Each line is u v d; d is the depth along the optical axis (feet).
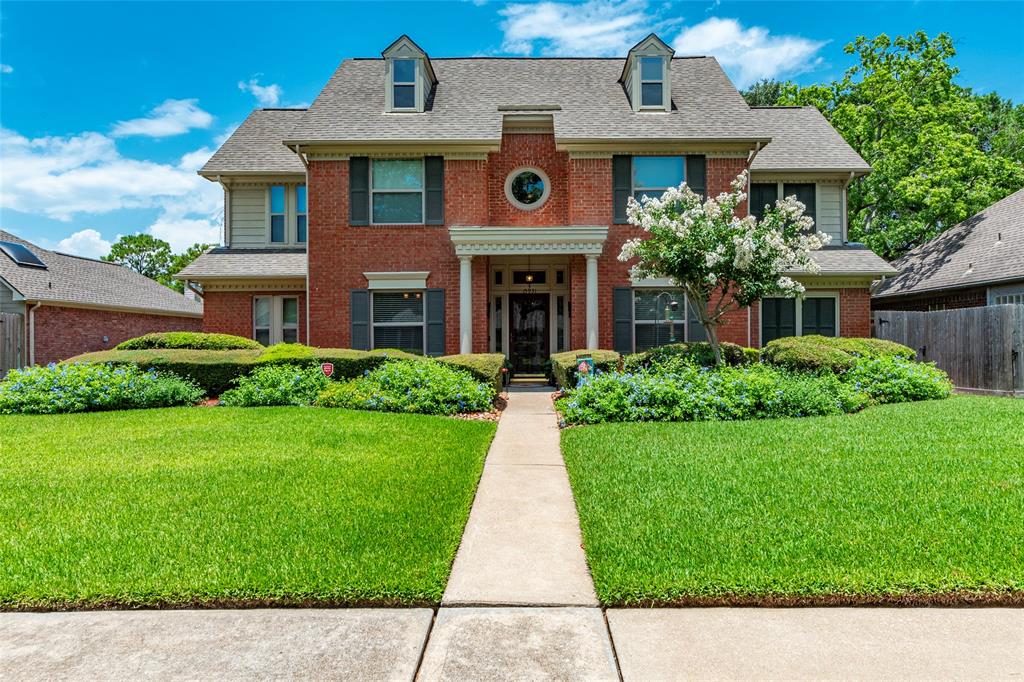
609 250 42.86
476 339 42.34
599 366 33.96
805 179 47.01
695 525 12.86
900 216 70.28
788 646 8.79
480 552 12.39
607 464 18.20
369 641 9.03
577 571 11.45
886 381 31.89
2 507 14.34
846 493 14.69
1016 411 25.90
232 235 49.52
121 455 19.75
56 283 61.21
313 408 29.81
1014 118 99.71
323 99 45.83
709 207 32.96
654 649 8.77
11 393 30.60
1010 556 10.97
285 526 13.08
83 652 8.73
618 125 43.14
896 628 9.23
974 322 38.22
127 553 11.67
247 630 9.33
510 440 23.77
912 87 73.15
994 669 8.18
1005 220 51.85
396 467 18.16
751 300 32.96
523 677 8.11
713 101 46.09
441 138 41.78
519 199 44.62
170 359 35.06
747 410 26.43
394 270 43.04
